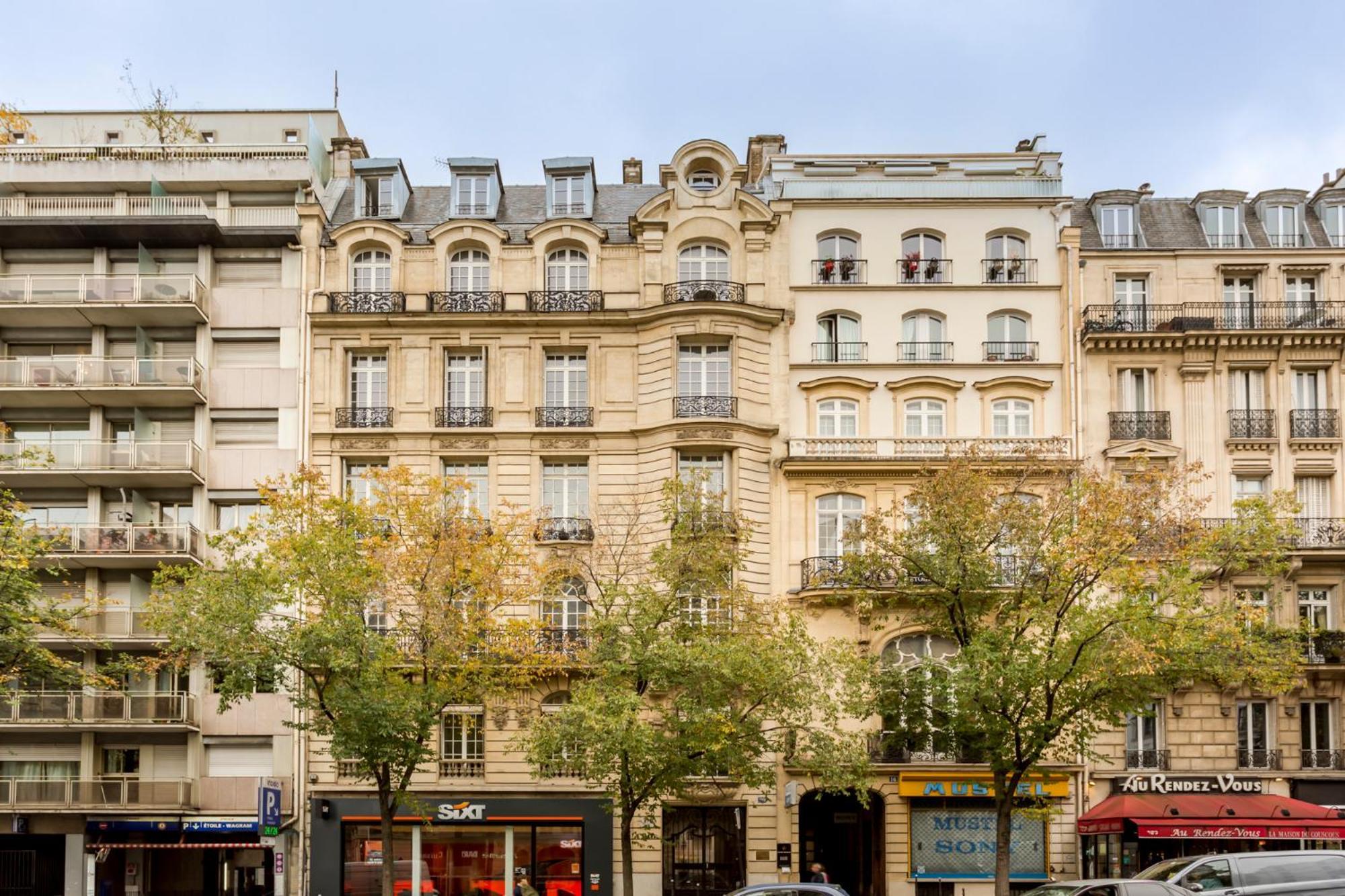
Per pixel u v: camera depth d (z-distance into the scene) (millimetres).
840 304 44375
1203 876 24859
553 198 47062
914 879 40875
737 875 41375
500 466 43469
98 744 42438
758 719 33594
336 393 44031
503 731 41625
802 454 43062
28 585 31781
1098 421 43562
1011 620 35188
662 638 32688
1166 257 44562
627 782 32500
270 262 45250
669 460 42625
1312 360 43719
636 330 44156
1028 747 31547
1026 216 44875
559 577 34875
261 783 36531
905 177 45531
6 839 42062
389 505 34312
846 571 34594
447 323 44125
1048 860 41094
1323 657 41500
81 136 52250
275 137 52812
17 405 44250
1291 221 46188
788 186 45219
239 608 31750
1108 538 32250
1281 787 41438
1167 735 41844
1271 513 33344
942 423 43844
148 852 42906
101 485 43594
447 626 32781
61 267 45312
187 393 43250
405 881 41344
